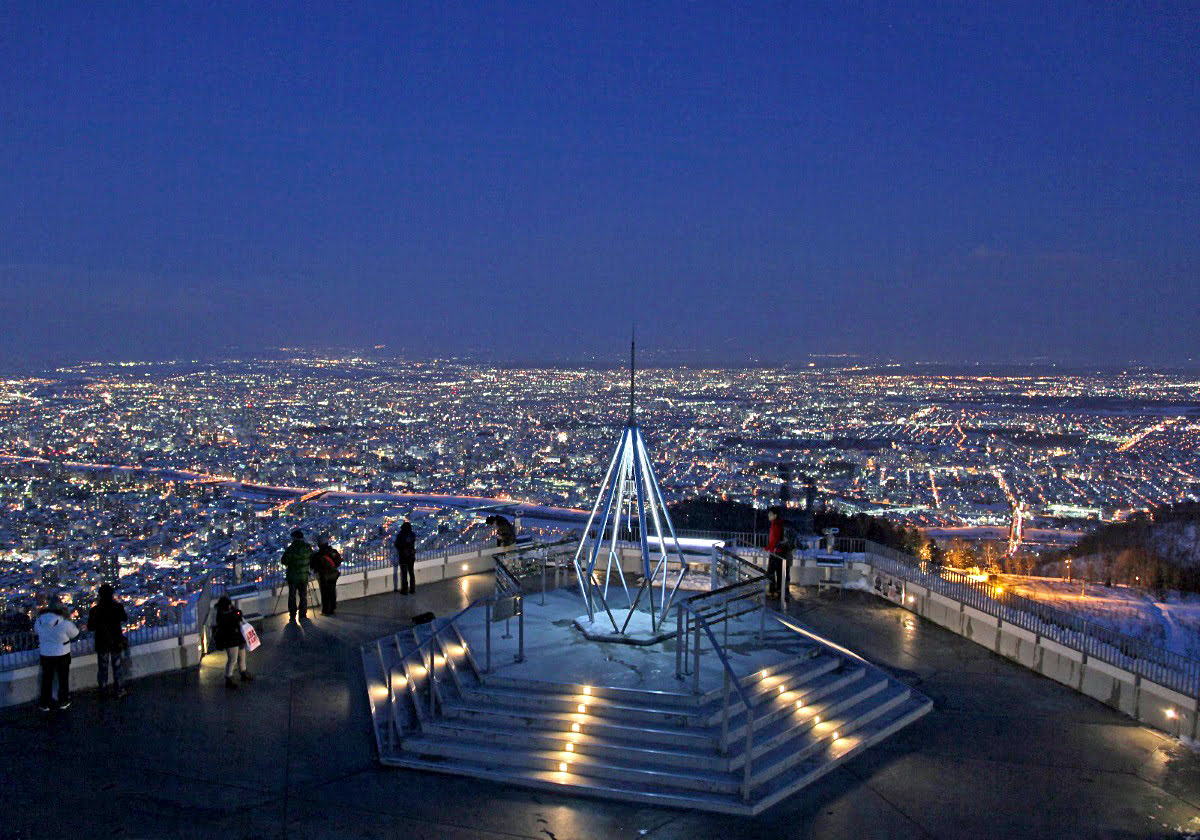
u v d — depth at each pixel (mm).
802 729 8891
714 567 13727
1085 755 8750
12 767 8383
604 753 8383
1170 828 7406
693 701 8789
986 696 10234
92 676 10453
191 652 11156
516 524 17094
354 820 7504
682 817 7602
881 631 12547
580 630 11148
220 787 8055
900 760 8656
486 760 8492
